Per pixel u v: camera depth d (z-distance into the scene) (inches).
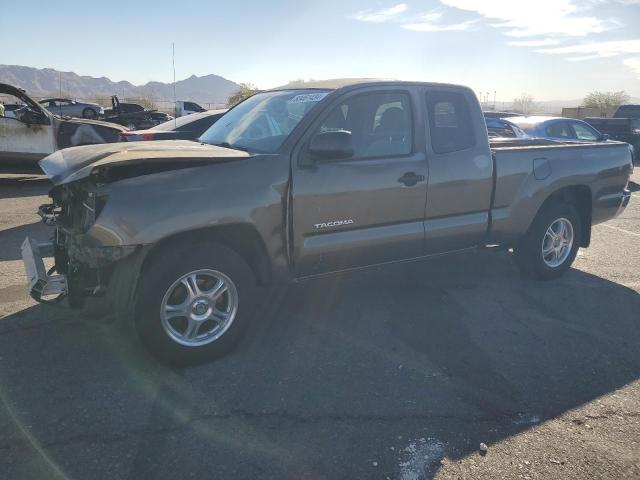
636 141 812.0
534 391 140.4
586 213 235.5
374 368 150.2
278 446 115.3
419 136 179.3
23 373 141.7
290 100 176.6
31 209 367.2
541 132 462.9
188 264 140.7
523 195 205.3
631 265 255.4
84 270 141.4
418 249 183.8
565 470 110.6
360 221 167.5
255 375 144.6
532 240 218.1
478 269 242.1
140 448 113.3
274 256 154.1
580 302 204.7
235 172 145.3
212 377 142.9
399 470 109.1
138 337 141.3
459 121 191.2
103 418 123.3
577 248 233.1
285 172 152.1
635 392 141.3
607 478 108.7
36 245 173.8
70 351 154.2
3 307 184.2
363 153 168.9
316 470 108.3
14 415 123.3
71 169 136.9
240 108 200.4
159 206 134.4
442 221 186.7
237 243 154.9
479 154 191.9
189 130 341.4
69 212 157.5
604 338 173.6
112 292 137.7
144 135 328.2
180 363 145.8
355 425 123.5
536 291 215.8
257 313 185.6
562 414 130.4
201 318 146.9
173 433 118.6
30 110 467.5
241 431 120.2
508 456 114.3
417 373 147.9
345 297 203.3
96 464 108.0
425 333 173.8
